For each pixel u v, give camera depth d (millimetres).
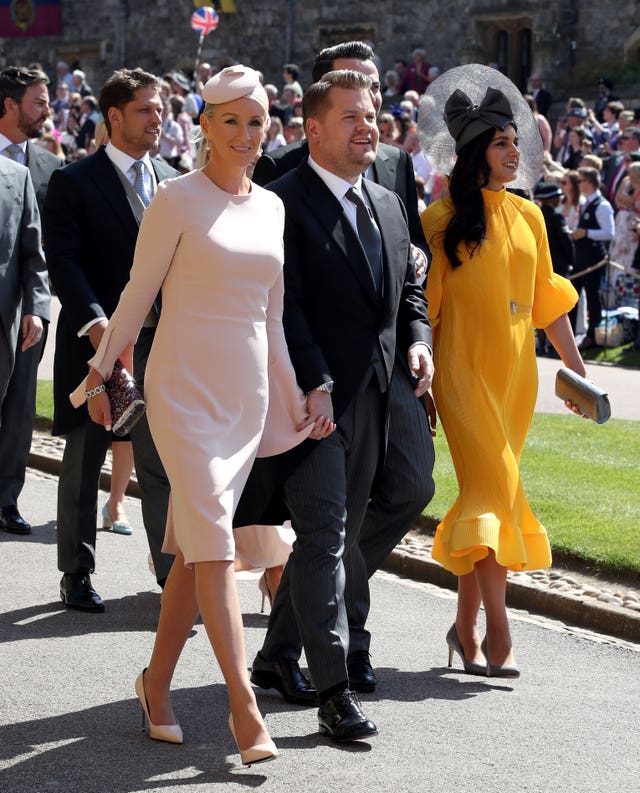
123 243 7723
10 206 9250
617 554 8609
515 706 6375
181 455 5492
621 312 19672
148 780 5344
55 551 9297
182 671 6785
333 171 6270
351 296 6172
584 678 6855
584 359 19141
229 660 5395
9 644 7156
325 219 6184
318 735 5906
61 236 7637
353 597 6586
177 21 43844
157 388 5574
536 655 7250
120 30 44625
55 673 6684
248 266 5578
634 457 12102
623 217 19844
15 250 9289
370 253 6262
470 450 6824
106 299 7738
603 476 11156
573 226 19688
